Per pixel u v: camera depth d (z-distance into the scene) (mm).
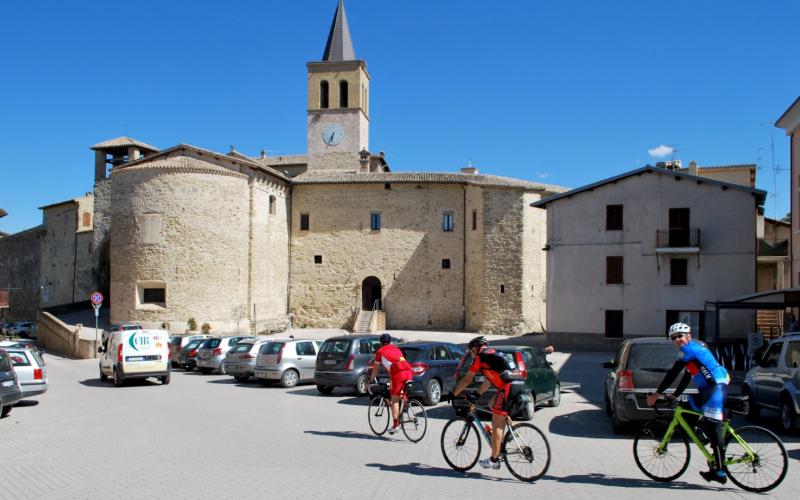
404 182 50844
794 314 29141
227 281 45188
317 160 62531
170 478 9828
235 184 45969
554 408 17516
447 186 51062
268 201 49406
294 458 11258
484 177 51031
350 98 62469
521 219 46844
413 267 51000
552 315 36562
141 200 44688
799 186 28578
